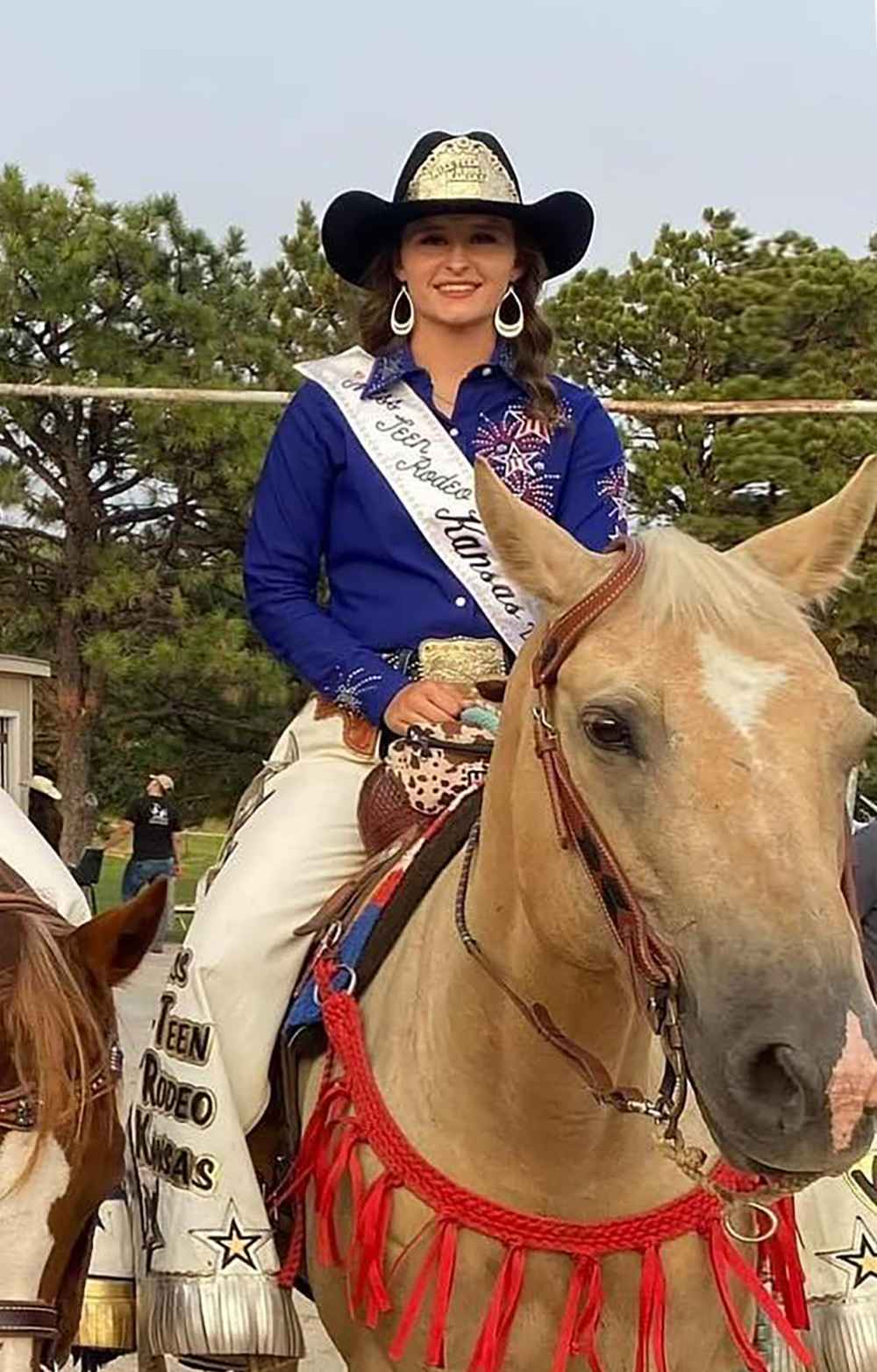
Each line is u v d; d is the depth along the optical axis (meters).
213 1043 3.41
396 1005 3.07
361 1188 2.93
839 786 2.23
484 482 2.54
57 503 23.58
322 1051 3.32
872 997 2.16
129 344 23.05
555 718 2.44
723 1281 2.79
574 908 2.45
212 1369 3.57
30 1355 2.73
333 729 3.73
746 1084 2.10
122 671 21.70
